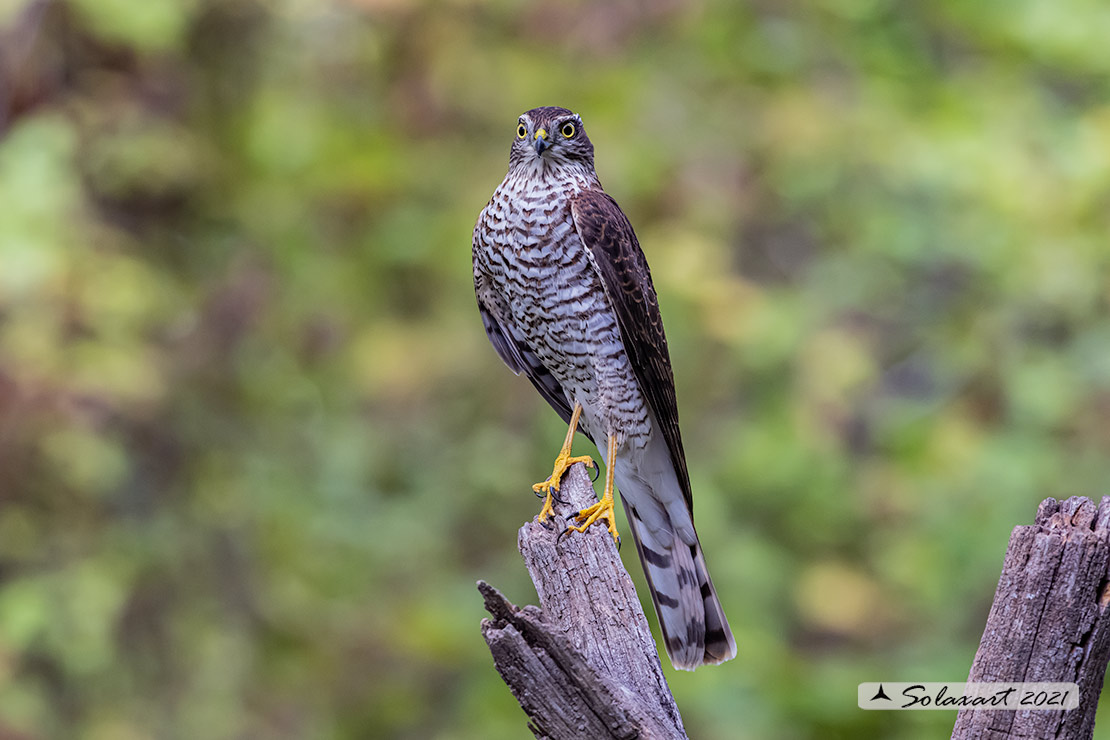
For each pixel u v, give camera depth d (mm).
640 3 12195
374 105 12805
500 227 7031
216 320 11609
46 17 11000
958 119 12953
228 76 12523
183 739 11320
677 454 7266
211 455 11945
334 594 11914
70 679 11211
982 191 12320
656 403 7203
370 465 12367
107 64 11602
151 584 11594
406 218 12555
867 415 12898
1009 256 12430
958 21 13695
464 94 12547
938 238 12586
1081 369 12625
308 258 12570
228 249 12555
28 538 10688
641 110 12477
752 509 11883
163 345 11594
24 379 9930
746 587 10953
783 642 10719
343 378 12531
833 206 13078
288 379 12258
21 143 10422
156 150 11578
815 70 13578
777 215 13305
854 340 12117
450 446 12328
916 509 11891
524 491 11922
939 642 11281
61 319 10289
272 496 11953
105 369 10375
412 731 11703
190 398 11734
